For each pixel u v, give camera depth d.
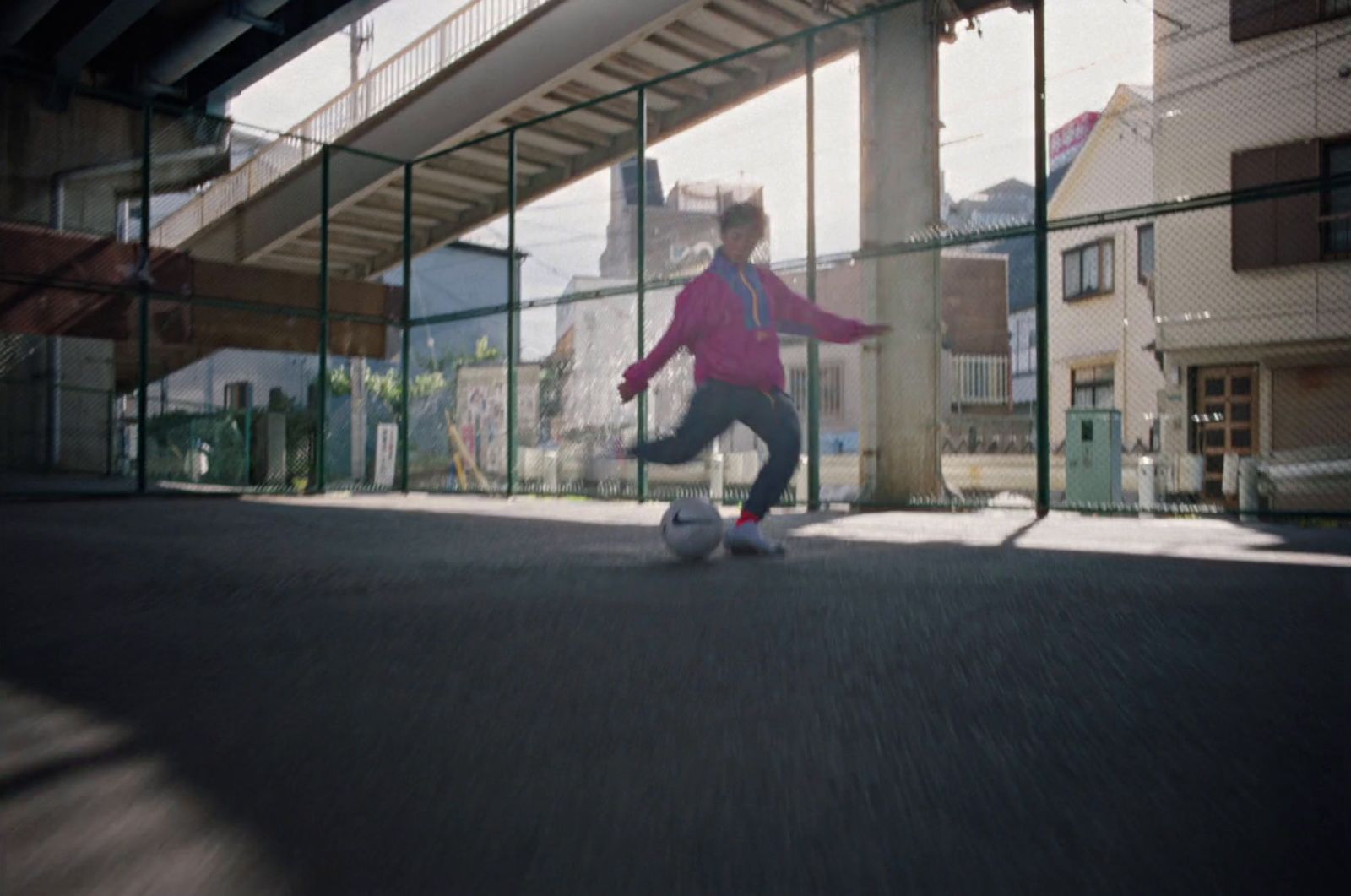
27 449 15.31
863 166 9.98
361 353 12.38
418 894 1.05
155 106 10.59
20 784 1.41
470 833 1.22
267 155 18.17
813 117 8.72
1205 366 14.95
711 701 1.88
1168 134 15.22
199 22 15.89
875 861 1.13
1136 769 1.46
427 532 6.12
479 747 1.58
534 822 1.26
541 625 2.71
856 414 19.11
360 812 1.29
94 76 17.00
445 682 2.04
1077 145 23.06
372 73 16.73
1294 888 1.06
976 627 2.67
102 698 1.92
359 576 3.84
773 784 1.40
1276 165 13.99
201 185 16.08
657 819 1.27
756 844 1.19
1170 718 1.75
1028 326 26.95
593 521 7.21
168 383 24.67
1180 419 15.22
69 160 16.44
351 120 17.05
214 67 17.97
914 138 9.71
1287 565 4.17
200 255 17.61
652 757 1.53
